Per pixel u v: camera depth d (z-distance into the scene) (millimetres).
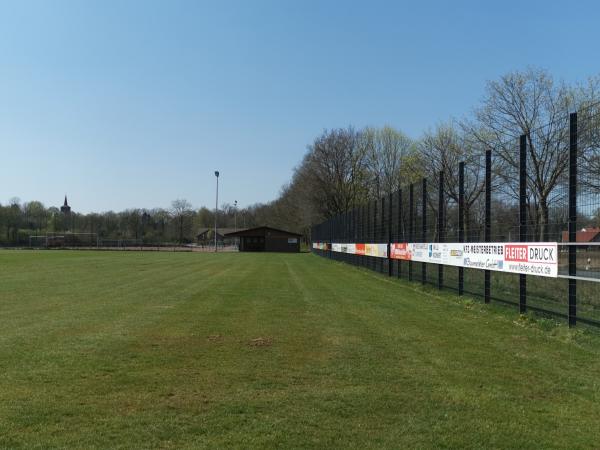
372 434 4594
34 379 6156
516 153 14789
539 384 6195
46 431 4562
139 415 4988
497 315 11609
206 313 11609
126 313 11547
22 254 50594
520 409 5301
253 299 14398
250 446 4293
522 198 11484
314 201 78062
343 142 75750
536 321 10430
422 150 47750
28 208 114688
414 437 4535
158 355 7457
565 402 5547
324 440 4438
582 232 9586
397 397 5645
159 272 25438
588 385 6176
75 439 4391
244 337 8859
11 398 5445
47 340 8461
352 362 7188
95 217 112750
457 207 15891
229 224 146250
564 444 4410
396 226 22094
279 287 18094
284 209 96500
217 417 4965
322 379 6320
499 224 13148
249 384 6066
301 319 10891
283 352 7758
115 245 91250
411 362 7223
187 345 8164
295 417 4996
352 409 5246
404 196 21172
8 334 8969
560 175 11953
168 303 13375
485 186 13539
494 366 7043
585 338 8719
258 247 78688
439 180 16969
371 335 9180
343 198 75688
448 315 11758
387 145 74312
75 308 12328
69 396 5531
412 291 17250
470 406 5375
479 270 14820
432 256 16938
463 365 7074
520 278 11406
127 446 4258
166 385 5977
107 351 7676
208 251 72875
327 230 47562
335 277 23312
